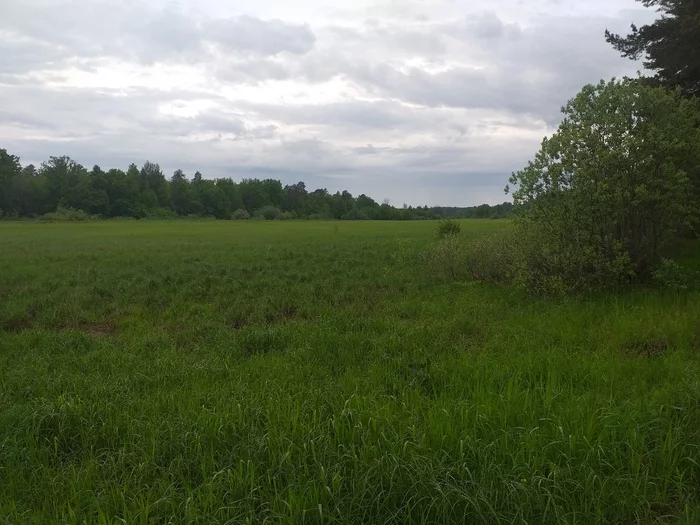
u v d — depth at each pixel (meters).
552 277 10.60
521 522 3.53
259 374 6.70
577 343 7.54
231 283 14.54
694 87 15.62
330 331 8.77
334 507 3.66
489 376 6.17
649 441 4.47
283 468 4.17
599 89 11.37
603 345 7.26
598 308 9.31
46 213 105.12
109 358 7.64
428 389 6.07
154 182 124.62
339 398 5.56
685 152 10.96
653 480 4.00
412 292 12.75
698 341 7.21
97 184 112.69
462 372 6.36
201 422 4.95
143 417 5.32
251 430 4.78
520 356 6.78
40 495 4.07
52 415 5.12
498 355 7.08
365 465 4.06
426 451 4.26
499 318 9.41
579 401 5.09
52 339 8.75
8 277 16.36
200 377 6.63
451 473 4.00
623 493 3.81
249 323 10.28
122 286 14.21
